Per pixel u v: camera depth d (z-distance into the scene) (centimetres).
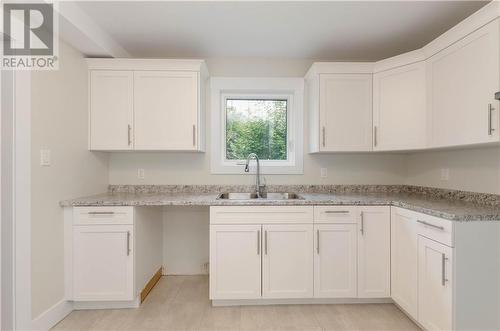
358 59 298
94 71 250
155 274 273
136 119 252
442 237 168
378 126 253
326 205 224
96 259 215
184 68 252
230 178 296
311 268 223
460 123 186
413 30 235
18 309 175
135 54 286
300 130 296
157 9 203
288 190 296
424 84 223
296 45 265
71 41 217
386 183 299
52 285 200
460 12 207
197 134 254
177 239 298
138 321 204
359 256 224
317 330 193
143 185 290
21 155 176
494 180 198
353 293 223
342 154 298
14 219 175
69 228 215
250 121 309
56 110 207
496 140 160
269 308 222
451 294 160
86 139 247
